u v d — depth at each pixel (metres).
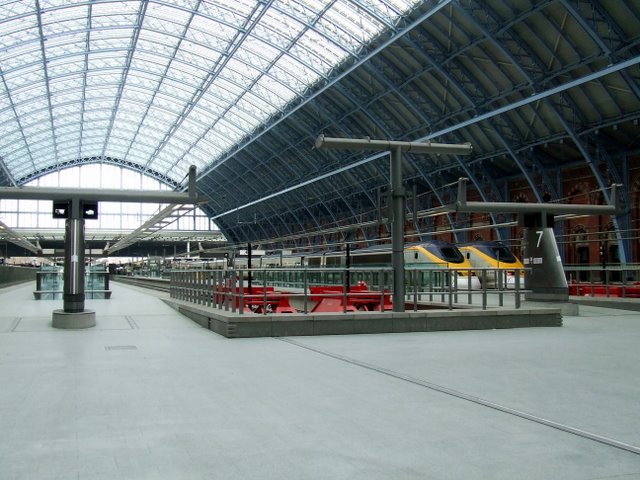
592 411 6.25
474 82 36.62
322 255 44.97
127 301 25.89
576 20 27.69
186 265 42.19
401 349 10.98
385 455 4.81
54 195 14.89
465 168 44.16
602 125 33.38
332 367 8.99
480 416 6.05
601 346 11.34
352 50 38.69
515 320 14.95
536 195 39.56
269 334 13.08
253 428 5.63
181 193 15.52
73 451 4.92
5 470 4.45
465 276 35.06
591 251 37.72
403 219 14.82
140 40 48.91
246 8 39.66
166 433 5.46
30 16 40.75
